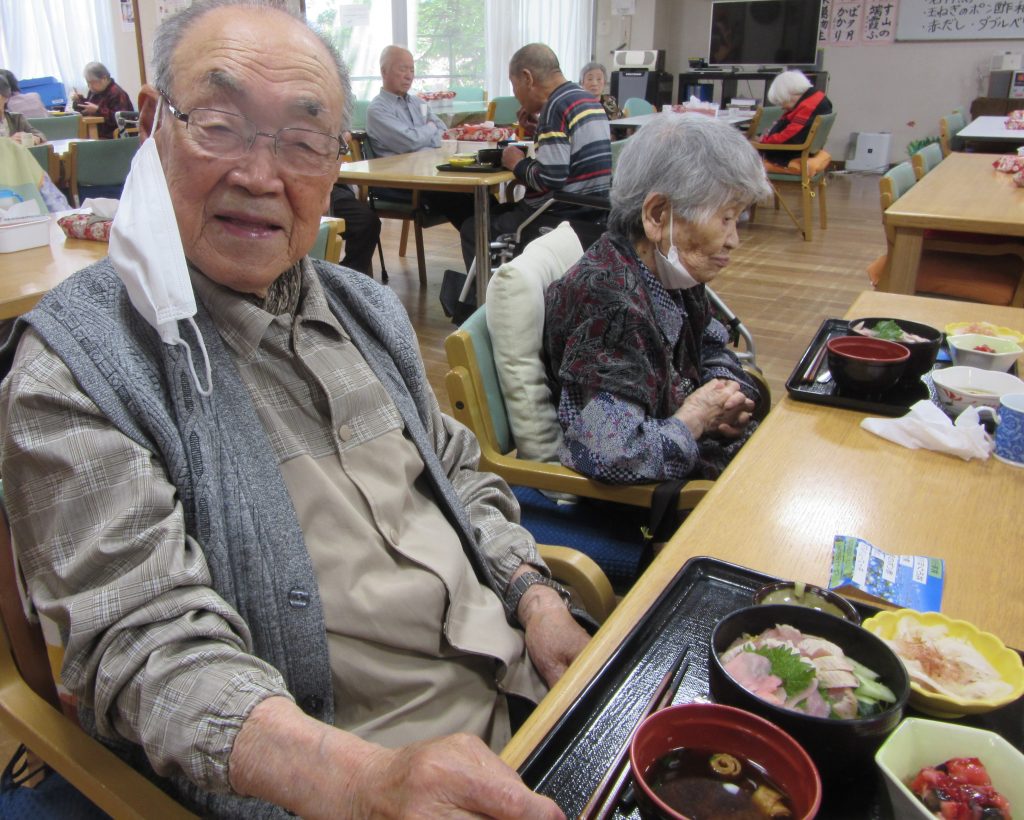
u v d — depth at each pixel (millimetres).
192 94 796
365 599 896
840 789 602
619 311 1360
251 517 801
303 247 893
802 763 537
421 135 4945
